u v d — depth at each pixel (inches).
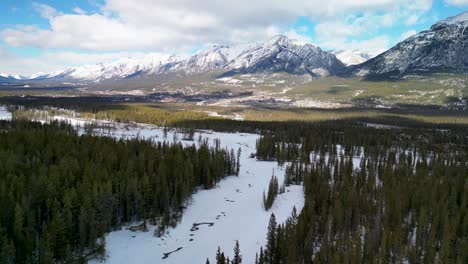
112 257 2460.6
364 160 5211.6
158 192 3228.3
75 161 3358.8
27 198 2454.5
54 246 2217.0
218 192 4089.6
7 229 2293.3
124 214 3088.1
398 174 4375.0
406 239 2721.5
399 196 3193.9
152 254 2566.4
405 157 5861.2
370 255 2343.8
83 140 4749.0
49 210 2529.5
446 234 2475.4
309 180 4121.6
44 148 4067.4
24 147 4003.4
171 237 2842.0
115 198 2935.5
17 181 2687.0
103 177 3120.1
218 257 2265.0
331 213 3068.4
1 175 2861.7
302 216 2908.5
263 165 5743.1
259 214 3462.1
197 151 5280.5
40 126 6727.4
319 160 5605.3
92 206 2647.6
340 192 3580.2
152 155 4212.6
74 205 2588.6
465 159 5354.3
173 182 3604.8
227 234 2982.3
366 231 2618.1
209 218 3304.6
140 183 3152.1
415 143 6889.8
